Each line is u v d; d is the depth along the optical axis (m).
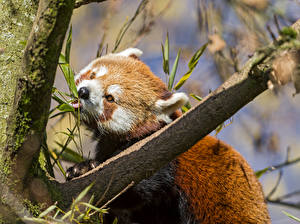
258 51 4.71
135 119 7.97
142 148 5.58
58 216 5.41
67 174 7.33
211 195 7.90
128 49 8.99
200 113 5.36
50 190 5.35
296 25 4.91
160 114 8.06
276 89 5.14
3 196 5.04
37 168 5.25
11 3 6.73
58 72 10.45
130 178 5.57
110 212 7.54
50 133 8.42
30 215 5.17
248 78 5.10
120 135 8.04
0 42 6.46
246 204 7.82
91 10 12.86
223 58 5.13
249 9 4.90
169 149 5.50
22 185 5.12
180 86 8.31
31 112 4.78
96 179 5.59
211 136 8.48
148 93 8.06
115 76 8.04
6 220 5.05
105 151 8.38
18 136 4.87
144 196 7.54
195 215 7.93
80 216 5.21
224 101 5.24
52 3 4.41
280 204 8.40
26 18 6.70
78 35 12.72
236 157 8.17
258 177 8.43
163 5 9.81
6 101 5.97
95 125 8.07
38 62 4.56
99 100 7.86
